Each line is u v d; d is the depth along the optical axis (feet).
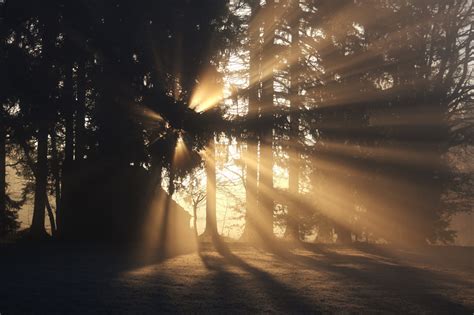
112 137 94.07
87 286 52.70
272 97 120.06
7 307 43.47
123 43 93.45
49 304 44.73
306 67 124.47
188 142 98.63
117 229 101.30
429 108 116.78
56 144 117.19
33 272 61.46
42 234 122.62
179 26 95.25
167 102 93.56
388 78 120.88
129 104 94.38
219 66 106.73
